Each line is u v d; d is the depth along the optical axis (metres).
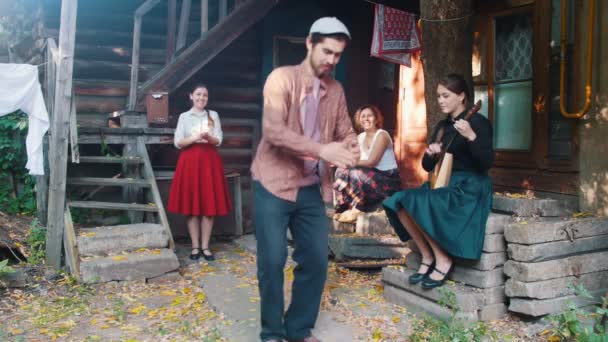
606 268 4.25
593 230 4.25
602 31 4.70
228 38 6.83
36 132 5.89
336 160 2.99
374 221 5.75
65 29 5.52
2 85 5.74
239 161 8.16
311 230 3.38
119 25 7.54
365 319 4.12
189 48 6.71
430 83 5.14
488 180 4.14
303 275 3.47
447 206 4.03
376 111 5.93
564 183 5.06
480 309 4.01
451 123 4.29
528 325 3.95
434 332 3.75
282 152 3.27
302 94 3.21
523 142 5.67
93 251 5.38
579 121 4.90
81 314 4.38
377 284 5.03
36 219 6.84
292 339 3.56
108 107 7.44
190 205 6.04
